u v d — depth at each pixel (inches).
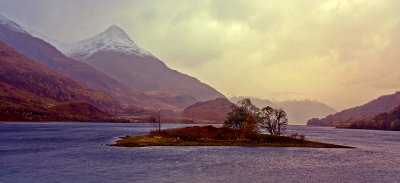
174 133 6117.1
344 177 2866.6
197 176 2741.1
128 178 2598.4
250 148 5142.7
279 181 2623.0
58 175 2674.7
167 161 3558.1
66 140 6195.9
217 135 5959.6
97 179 2544.3
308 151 5009.8
